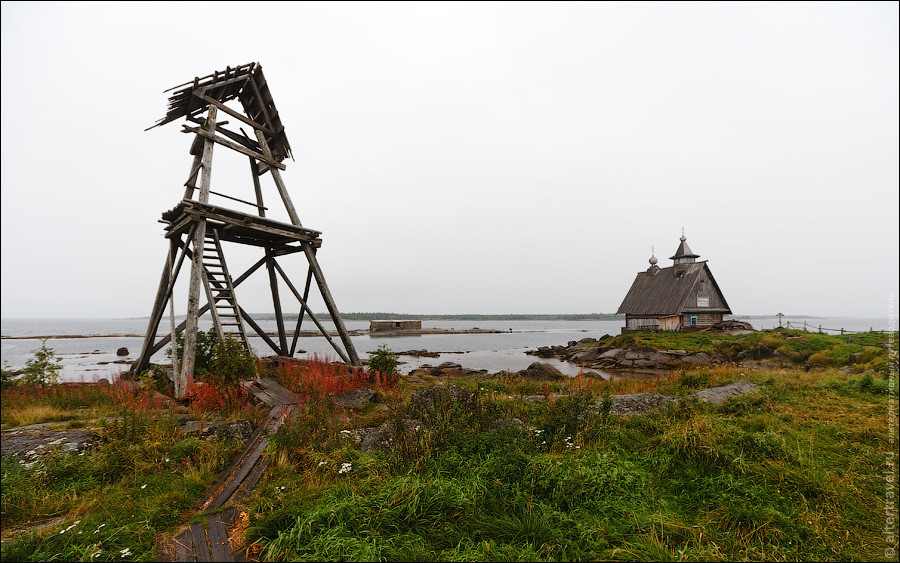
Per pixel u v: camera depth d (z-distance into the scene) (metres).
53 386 12.05
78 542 3.92
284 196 12.86
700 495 5.12
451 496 4.67
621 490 5.14
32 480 5.38
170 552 3.89
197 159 12.63
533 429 7.36
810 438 6.98
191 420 7.72
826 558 3.88
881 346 21.58
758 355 27.25
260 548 3.91
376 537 3.98
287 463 5.72
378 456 5.98
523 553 3.75
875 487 5.27
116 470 5.63
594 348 37.50
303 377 10.41
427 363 35.91
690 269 42.97
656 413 8.93
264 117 13.04
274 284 14.54
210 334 11.70
